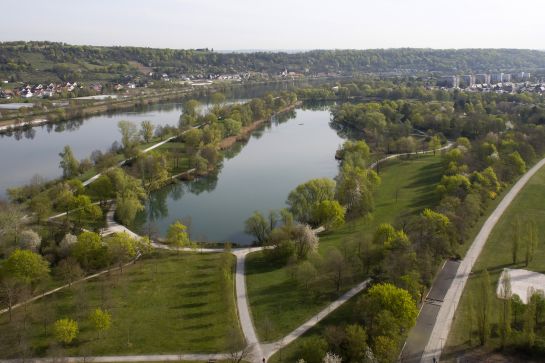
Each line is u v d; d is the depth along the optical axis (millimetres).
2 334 102375
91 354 96312
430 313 107250
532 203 178250
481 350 94312
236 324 107438
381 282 112000
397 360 90938
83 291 119500
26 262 116562
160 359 95062
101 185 186000
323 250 145000
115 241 135375
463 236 143250
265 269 136125
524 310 101312
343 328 99000
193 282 127688
